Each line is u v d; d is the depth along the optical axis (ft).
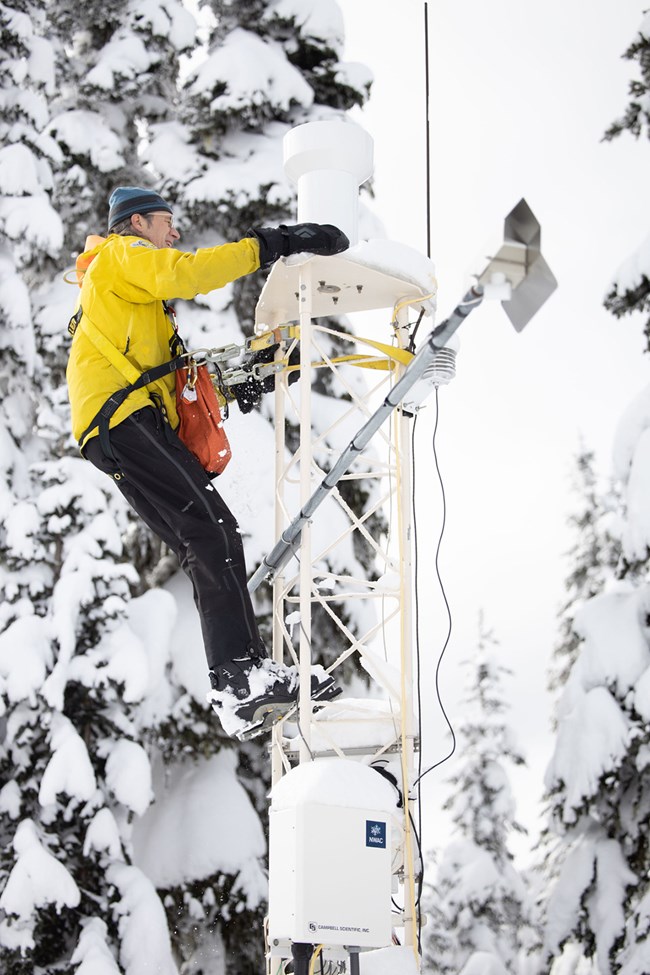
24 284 41.57
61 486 38.88
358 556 44.04
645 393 46.21
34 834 35.22
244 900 39.65
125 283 16.43
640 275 43.34
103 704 38.50
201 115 46.26
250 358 19.81
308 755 18.54
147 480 16.43
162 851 40.24
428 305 21.39
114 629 38.50
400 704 20.47
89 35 50.14
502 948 76.13
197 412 17.21
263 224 45.03
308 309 20.07
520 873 83.30
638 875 48.16
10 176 41.63
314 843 15.81
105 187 47.78
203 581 16.56
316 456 43.06
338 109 49.19
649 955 41.96
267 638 41.73
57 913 34.65
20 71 43.62
